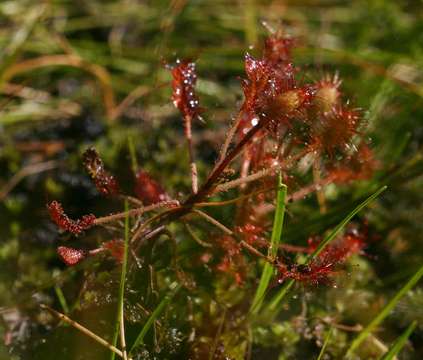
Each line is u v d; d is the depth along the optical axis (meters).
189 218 0.22
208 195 0.21
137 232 0.21
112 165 0.28
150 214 0.23
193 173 0.22
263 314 0.23
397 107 0.32
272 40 0.22
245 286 0.24
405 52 0.37
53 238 0.26
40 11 0.35
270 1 0.40
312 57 0.34
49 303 0.24
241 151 0.22
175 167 0.29
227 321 0.23
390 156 0.30
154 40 0.35
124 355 0.21
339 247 0.23
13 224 0.26
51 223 0.27
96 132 0.31
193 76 0.22
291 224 0.25
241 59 0.35
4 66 0.30
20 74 0.33
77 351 0.22
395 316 0.25
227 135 0.21
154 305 0.22
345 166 0.23
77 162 0.29
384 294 0.26
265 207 0.23
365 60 0.33
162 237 0.25
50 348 0.22
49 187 0.27
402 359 0.24
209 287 0.24
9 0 0.36
